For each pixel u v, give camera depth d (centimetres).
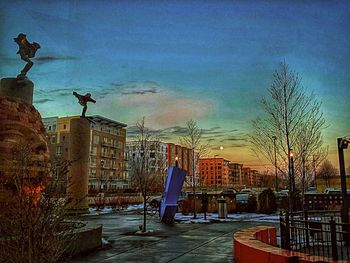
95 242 1081
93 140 7838
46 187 525
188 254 1000
